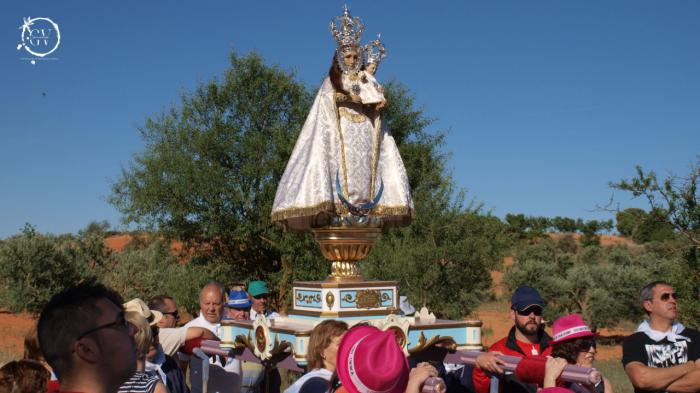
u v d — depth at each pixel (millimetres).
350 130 5551
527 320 5379
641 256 33281
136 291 28312
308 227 6145
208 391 6559
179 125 20062
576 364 4266
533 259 34500
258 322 5184
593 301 28266
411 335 4969
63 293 2537
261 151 19844
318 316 5184
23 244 29453
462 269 17875
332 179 5438
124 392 3719
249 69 20578
